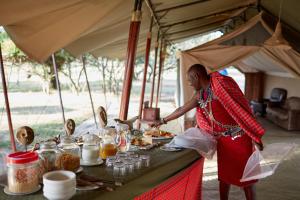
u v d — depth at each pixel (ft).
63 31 7.95
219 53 16.92
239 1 20.67
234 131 8.41
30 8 6.47
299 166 16.52
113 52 18.74
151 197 5.78
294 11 17.47
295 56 16.69
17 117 26.50
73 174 4.17
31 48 7.54
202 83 8.57
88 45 12.83
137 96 48.52
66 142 5.64
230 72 59.31
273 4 18.47
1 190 4.26
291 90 34.06
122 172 5.34
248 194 8.95
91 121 26.09
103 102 37.60
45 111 30.04
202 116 8.81
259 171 8.00
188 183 7.55
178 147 7.59
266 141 22.97
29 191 4.18
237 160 8.49
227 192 9.17
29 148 6.98
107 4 8.62
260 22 16.89
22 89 37.76
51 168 4.76
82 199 4.08
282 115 28.14
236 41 17.13
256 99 37.32
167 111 36.47
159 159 6.47
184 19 20.62
